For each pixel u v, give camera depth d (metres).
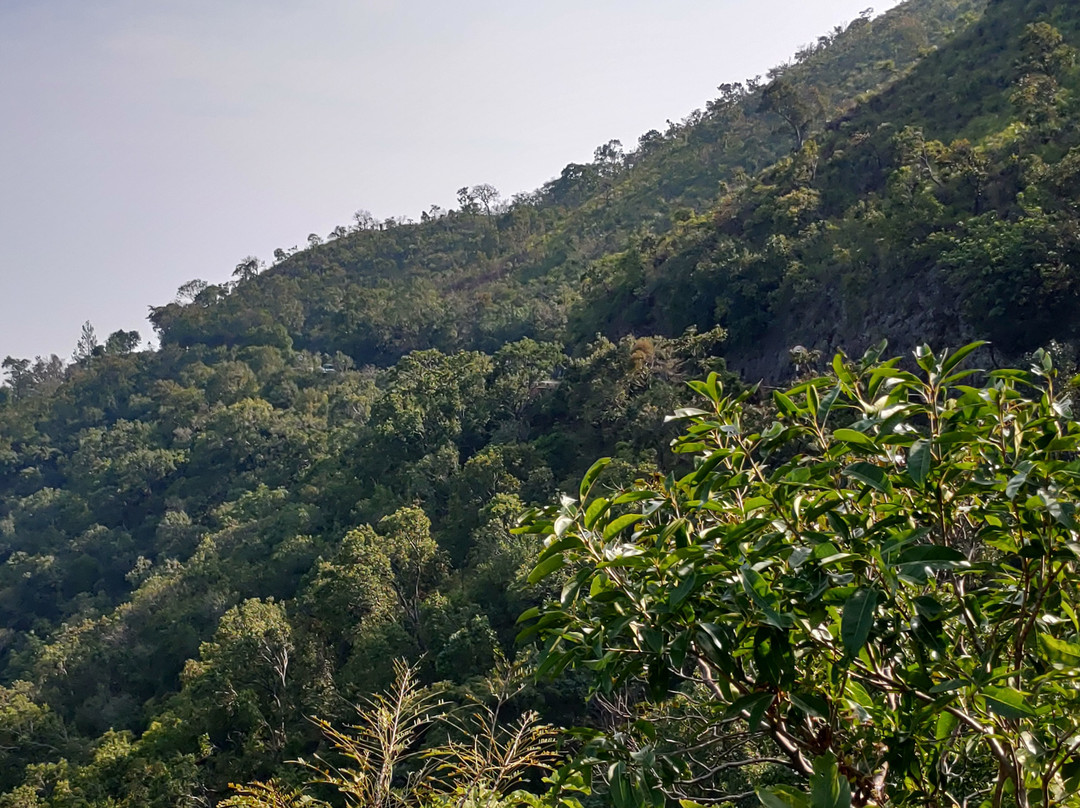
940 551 2.86
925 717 3.14
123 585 61.38
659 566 3.27
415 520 30.89
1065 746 3.17
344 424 66.75
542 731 6.02
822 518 3.87
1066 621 3.37
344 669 24.78
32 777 25.97
